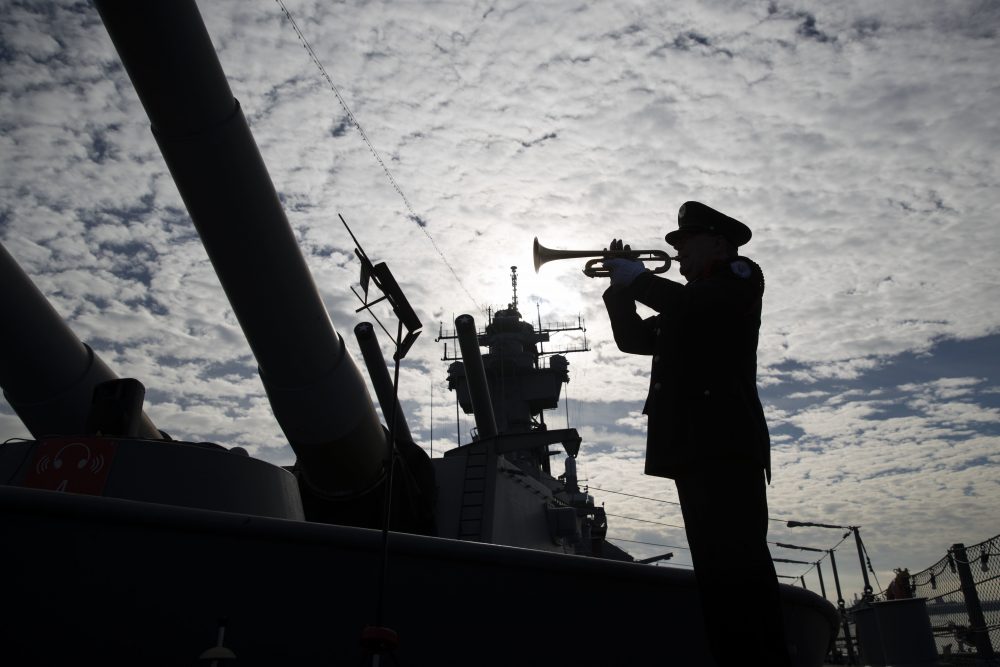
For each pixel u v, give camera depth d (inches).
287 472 192.9
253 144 165.5
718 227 109.8
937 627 423.8
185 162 159.8
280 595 129.4
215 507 164.6
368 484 237.1
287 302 182.9
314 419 207.5
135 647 125.1
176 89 151.2
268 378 204.7
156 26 142.5
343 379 207.5
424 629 132.8
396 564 133.1
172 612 126.3
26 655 122.6
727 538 90.5
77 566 123.8
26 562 122.3
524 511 315.0
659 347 102.1
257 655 127.6
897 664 359.6
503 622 135.3
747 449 92.8
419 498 254.7
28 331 188.7
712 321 98.6
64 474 156.4
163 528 127.1
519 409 526.9
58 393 197.0
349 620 130.6
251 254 172.6
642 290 101.7
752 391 99.7
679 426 95.8
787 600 160.9
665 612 141.3
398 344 122.8
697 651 141.2
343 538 131.6
